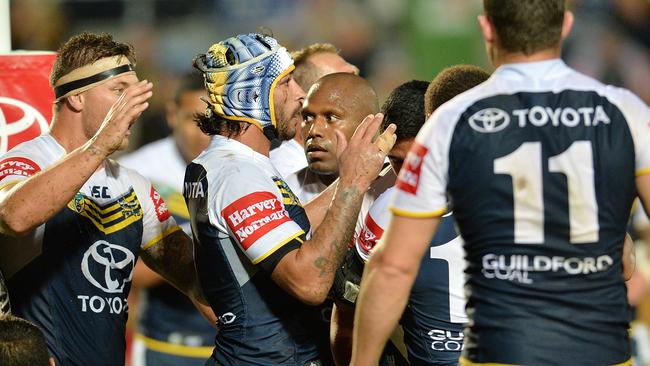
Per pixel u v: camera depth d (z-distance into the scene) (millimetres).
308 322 12531
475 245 10023
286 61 12688
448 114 10008
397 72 38250
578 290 9781
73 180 11656
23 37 31922
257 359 12227
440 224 12422
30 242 12617
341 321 13000
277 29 38719
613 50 38188
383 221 12453
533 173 9695
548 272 9758
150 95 12047
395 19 38625
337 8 39031
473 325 10102
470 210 9930
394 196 10250
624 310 10023
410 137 12781
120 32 37188
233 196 11906
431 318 12531
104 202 13094
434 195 10031
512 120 9797
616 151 9672
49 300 12648
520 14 9836
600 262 9805
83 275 12820
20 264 12641
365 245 12633
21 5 32062
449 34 37688
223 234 12102
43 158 12930
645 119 9820
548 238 9727
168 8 37844
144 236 13852
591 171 9648
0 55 15023
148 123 33219
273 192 12078
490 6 10039
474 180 9820
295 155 16172
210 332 19516
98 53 12969
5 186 12367
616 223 9828
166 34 37656
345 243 11828
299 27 38875
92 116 12992
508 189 9742
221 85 12398
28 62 15047
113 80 13016
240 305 12234
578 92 9852
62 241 12727
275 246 11664
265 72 12461
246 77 12375
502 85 9992
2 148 14766
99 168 13188
